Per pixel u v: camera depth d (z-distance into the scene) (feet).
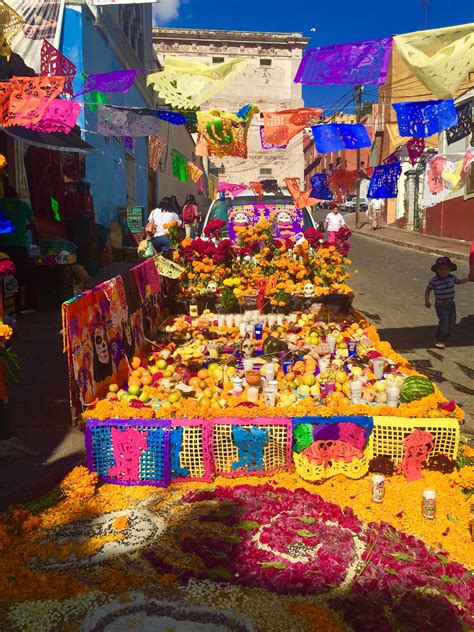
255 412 13.88
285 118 16.90
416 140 19.83
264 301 26.76
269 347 20.35
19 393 18.93
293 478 13.71
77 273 34.53
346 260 28.02
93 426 13.51
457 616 9.18
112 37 55.26
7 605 9.57
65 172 41.27
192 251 28.02
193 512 12.26
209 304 27.84
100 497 13.08
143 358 20.31
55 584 10.01
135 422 13.52
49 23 42.04
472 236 71.10
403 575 10.13
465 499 12.81
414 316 32.50
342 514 12.08
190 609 9.39
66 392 19.01
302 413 13.89
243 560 10.56
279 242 27.94
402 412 13.83
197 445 13.60
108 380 16.38
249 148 119.14
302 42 110.83
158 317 25.27
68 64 26.63
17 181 33.35
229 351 21.21
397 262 57.41
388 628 8.80
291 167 121.90
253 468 13.85
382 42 13.35
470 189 19.54
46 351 23.79
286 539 11.18
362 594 9.66
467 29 13.15
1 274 14.49
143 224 60.23
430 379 21.50
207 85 15.29
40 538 11.46
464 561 10.61
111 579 10.12
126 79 15.52
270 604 9.50
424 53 13.30
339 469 13.37
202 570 10.34
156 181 91.91
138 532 11.58
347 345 20.79
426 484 13.33
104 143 53.21
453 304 25.36
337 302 26.94
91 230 42.45
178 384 16.72
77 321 14.19
